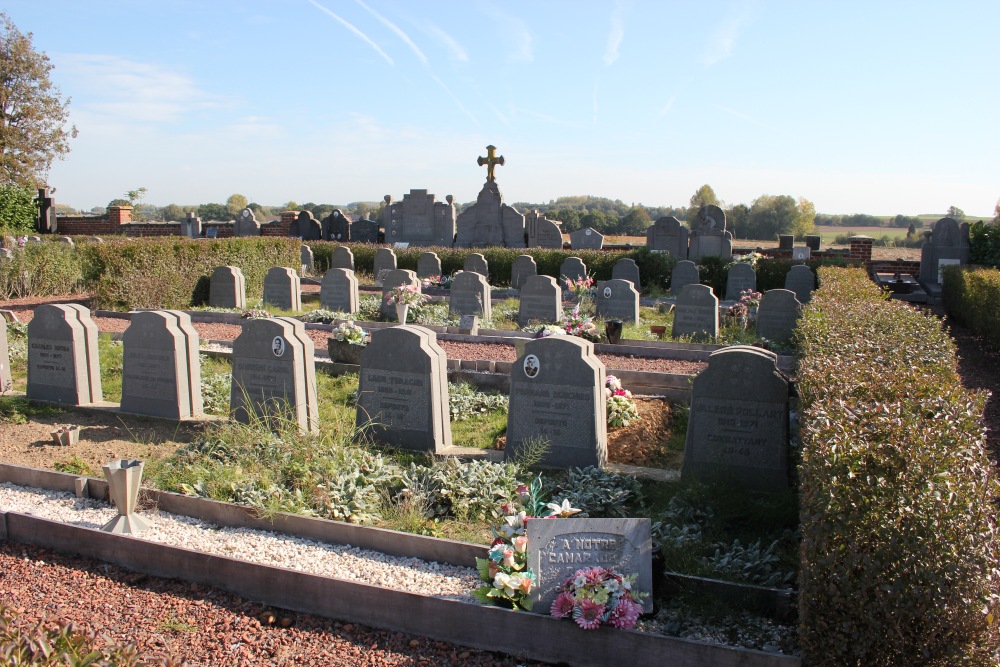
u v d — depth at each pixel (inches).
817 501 160.9
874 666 149.6
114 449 336.2
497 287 1026.1
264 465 286.8
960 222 1076.5
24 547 243.8
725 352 291.4
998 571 144.3
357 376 454.3
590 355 313.9
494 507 260.8
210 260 826.8
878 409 190.5
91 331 403.9
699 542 231.3
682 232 1120.8
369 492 268.4
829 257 1053.2
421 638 192.5
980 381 509.0
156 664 137.3
